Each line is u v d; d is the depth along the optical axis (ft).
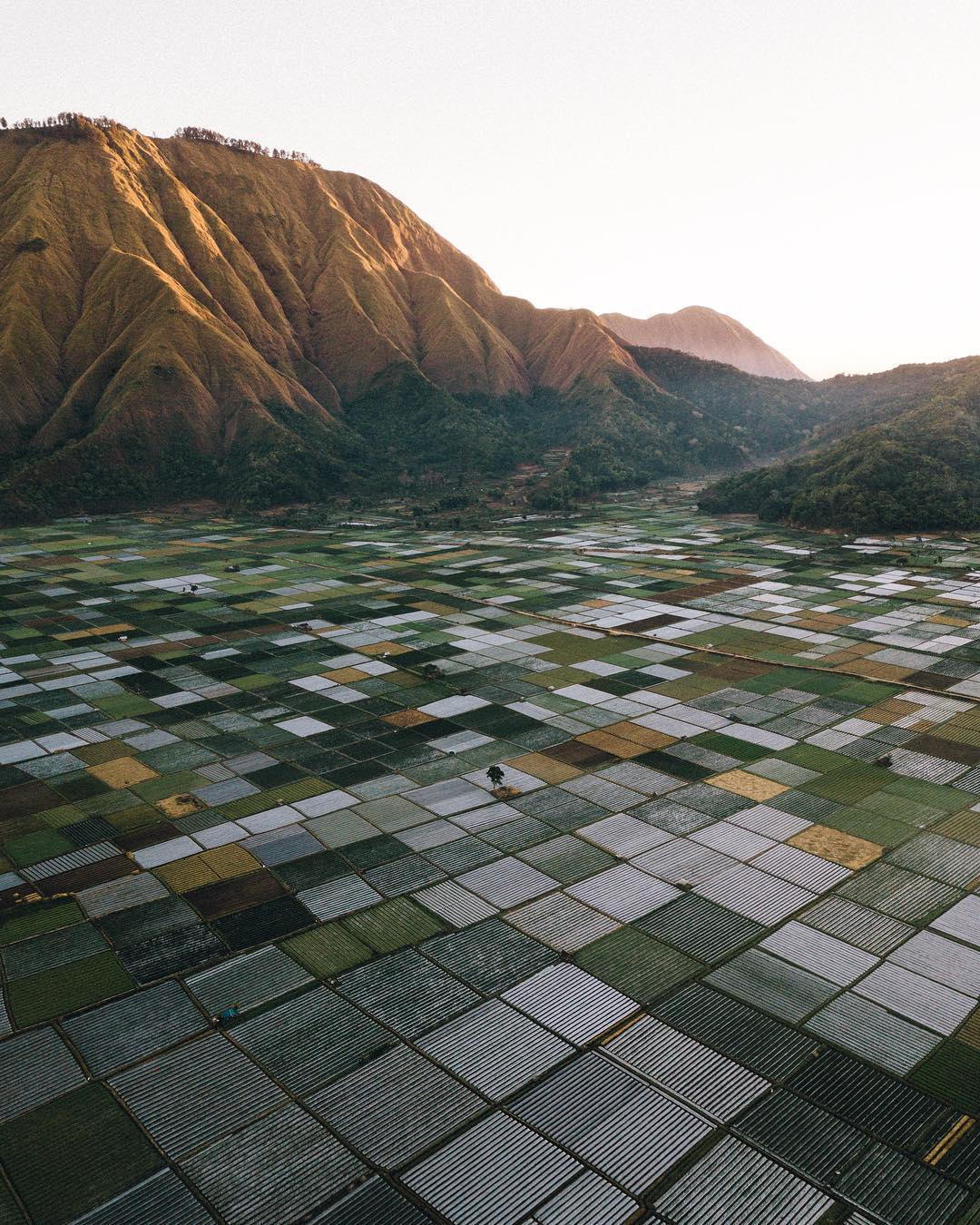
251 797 280.10
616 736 325.42
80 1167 145.59
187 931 209.77
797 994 184.85
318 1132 151.64
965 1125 151.02
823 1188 139.44
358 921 212.43
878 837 248.93
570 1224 133.90
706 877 229.66
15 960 200.03
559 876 231.30
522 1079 162.30
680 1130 150.71
